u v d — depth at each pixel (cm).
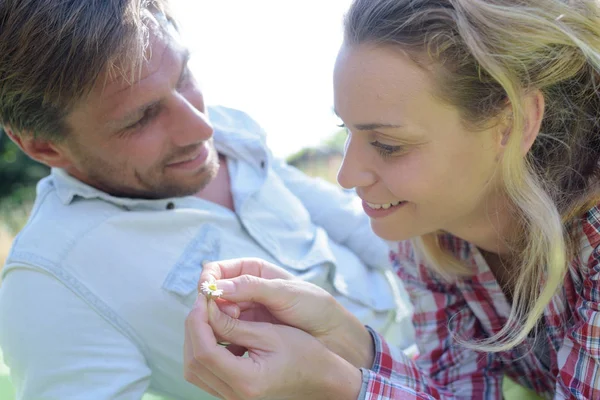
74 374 52
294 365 44
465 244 55
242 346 45
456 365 59
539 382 57
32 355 52
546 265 47
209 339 42
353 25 44
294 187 75
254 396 43
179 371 57
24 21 50
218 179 66
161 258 57
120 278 55
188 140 55
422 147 45
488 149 45
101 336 53
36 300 53
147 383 55
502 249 52
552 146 47
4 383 71
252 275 48
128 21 50
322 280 65
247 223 64
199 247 59
